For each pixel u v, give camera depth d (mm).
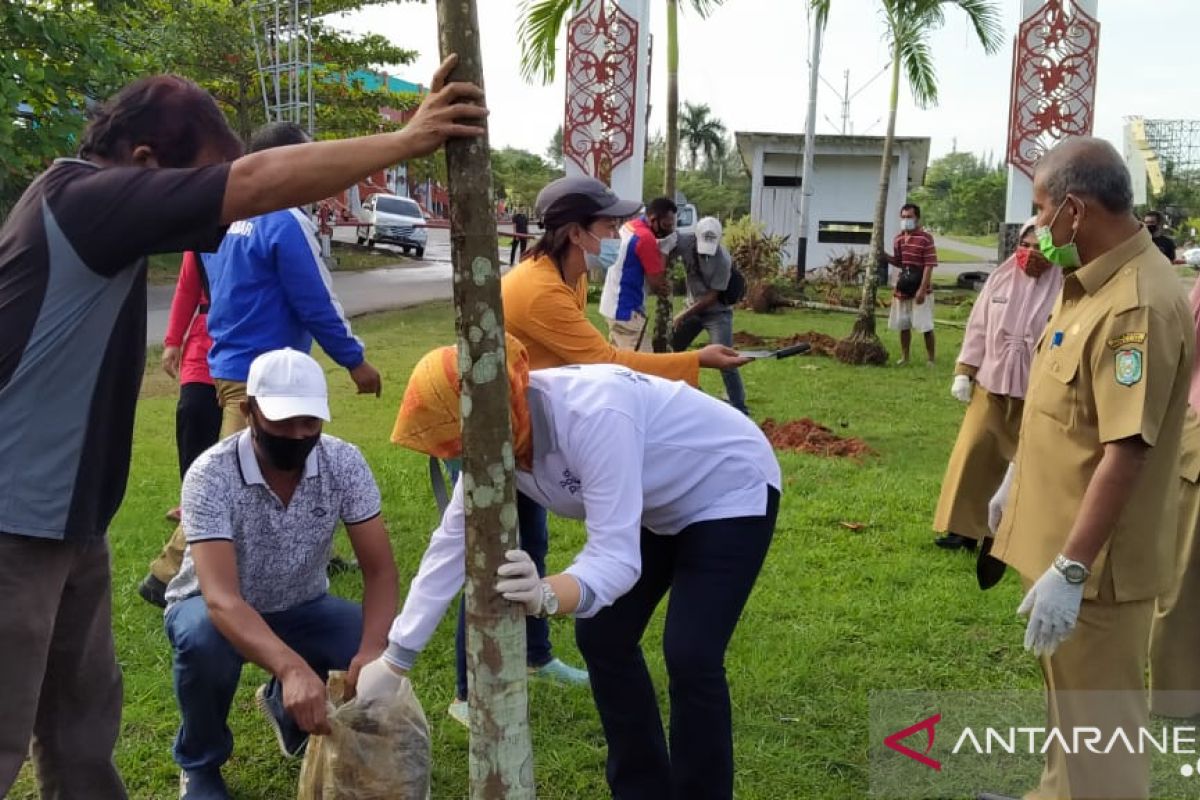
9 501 2525
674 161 9555
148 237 2387
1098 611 3029
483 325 2219
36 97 10609
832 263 24344
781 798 3594
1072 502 3076
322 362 12336
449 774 3717
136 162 2553
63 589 2883
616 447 2807
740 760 3787
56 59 10742
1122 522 2984
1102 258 2980
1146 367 2801
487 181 2182
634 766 3305
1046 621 2916
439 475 3236
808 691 4324
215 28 22500
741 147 27266
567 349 3938
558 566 5598
